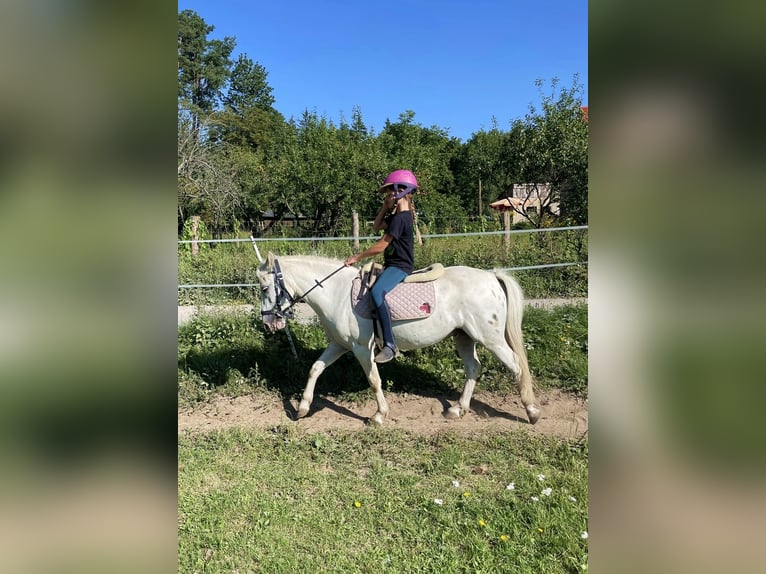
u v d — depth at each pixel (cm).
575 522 279
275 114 4450
